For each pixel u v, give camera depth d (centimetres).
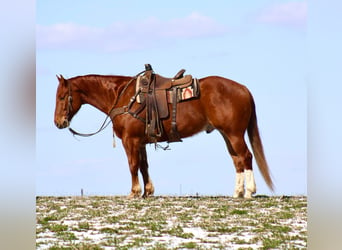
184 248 978
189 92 1548
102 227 1184
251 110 1543
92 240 1055
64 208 1445
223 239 1062
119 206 1459
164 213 1334
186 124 1553
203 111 1551
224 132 1535
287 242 1034
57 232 1138
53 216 1312
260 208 1395
